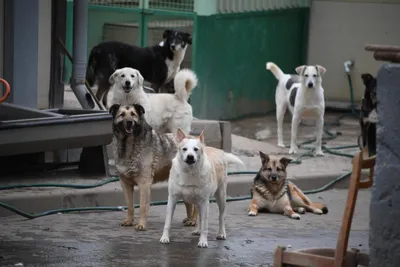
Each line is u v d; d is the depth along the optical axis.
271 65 16.80
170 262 8.48
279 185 11.52
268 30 21.33
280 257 6.22
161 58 16.66
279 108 16.59
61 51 14.74
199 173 8.84
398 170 5.35
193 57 18.77
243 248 9.28
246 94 20.83
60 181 11.69
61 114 12.87
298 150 16.27
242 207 12.05
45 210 10.76
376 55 5.64
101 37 19.97
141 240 9.47
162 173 10.24
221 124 14.95
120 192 11.39
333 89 22.66
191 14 18.80
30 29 13.95
